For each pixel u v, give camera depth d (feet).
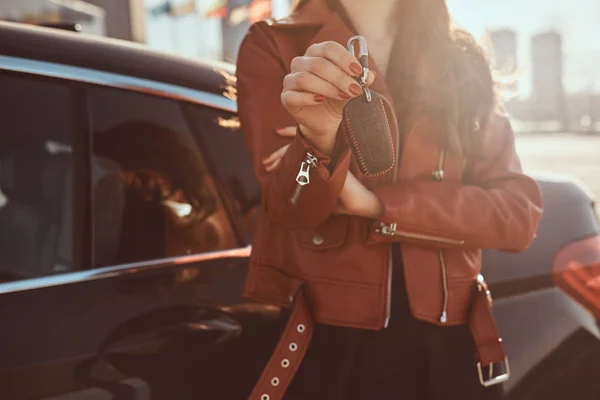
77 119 5.58
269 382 4.08
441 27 4.12
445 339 4.17
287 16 4.33
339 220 4.13
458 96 4.14
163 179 5.69
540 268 6.22
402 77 4.11
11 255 5.28
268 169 4.08
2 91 5.49
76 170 5.52
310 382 4.14
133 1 44.60
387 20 4.17
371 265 4.08
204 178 5.78
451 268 4.16
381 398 4.14
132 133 5.70
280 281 4.30
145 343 5.01
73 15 35.24
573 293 6.22
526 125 103.04
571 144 73.46
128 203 5.55
